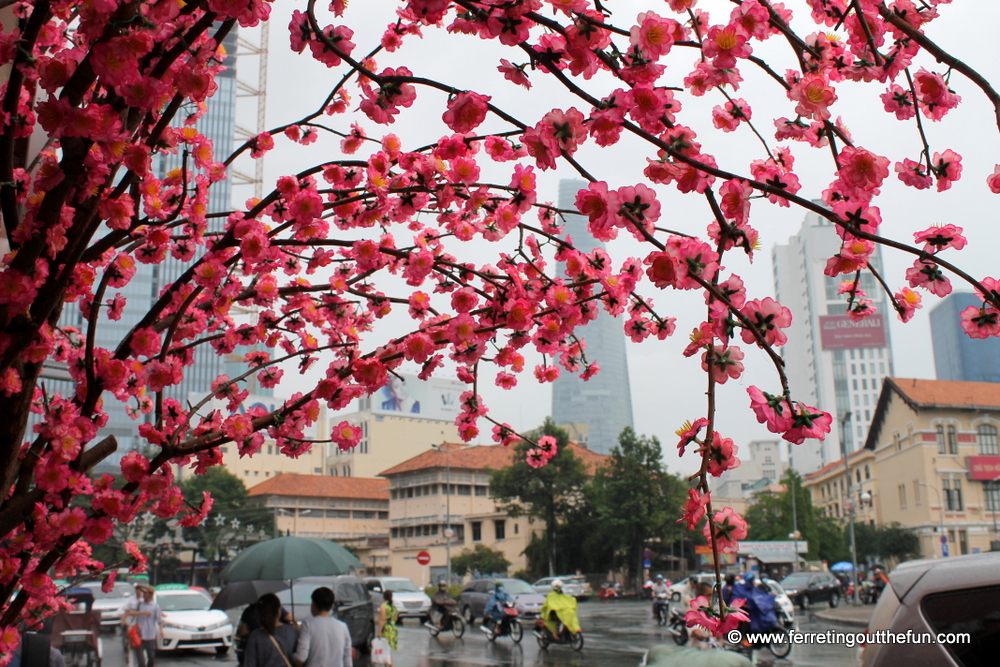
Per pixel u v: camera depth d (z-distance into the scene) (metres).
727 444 2.03
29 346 3.05
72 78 2.68
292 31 2.75
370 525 88.19
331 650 7.30
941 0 2.38
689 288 2.14
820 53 2.44
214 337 4.54
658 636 21.62
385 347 3.68
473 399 4.41
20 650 5.10
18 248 2.98
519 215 3.22
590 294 3.47
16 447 3.06
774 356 2.03
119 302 3.85
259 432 3.77
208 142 3.91
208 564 73.81
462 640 23.08
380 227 4.49
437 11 2.28
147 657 14.13
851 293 2.47
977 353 187.25
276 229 3.59
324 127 3.79
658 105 2.13
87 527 3.29
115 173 3.05
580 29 2.19
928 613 3.21
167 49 2.83
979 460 55.41
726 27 2.15
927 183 2.26
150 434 3.51
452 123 2.39
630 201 2.12
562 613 18.80
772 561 47.53
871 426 64.06
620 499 55.94
